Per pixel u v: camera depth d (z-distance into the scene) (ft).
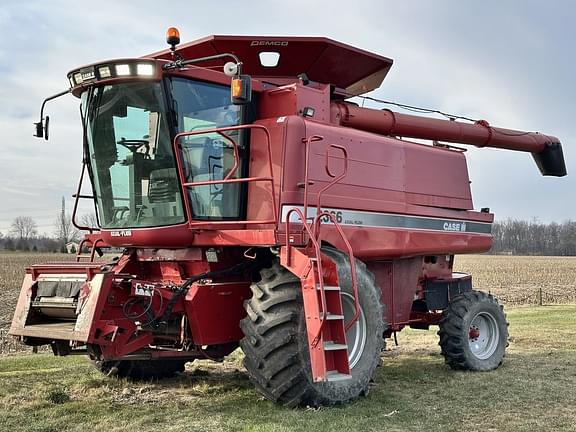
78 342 19.25
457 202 28.76
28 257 171.83
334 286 18.49
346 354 18.24
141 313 19.07
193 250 21.06
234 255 21.57
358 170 23.49
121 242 21.33
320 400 18.93
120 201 21.63
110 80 20.43
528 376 25.12
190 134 19.60
